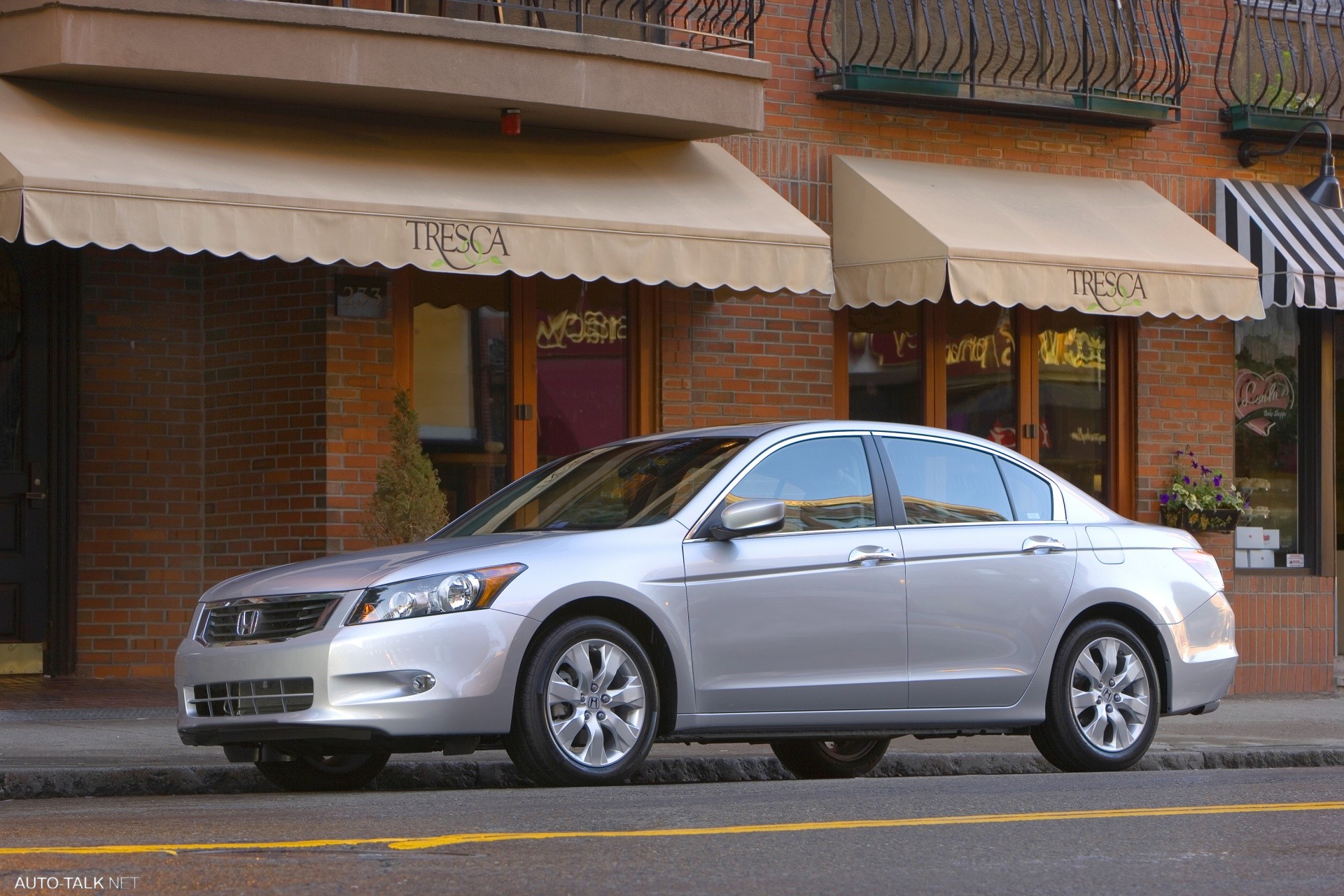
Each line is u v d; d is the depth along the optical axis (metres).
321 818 9.79
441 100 18.77
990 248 20.36
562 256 17.92
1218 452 24.08
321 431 19.09
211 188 16.41
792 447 12.84
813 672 12.33
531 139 19.86
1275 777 12.84
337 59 17.91
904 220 20.77
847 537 12.66
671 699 11.88
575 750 11.59
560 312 20.80
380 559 11.64
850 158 22.09
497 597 11.28
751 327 21.64
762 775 14.34
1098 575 13.73
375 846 8.55
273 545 19.39
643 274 18.31
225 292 19.89
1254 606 23.94
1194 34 24.39
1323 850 8.80
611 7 21.17
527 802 10.57
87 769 12.23
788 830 9.21
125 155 16.77
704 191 19.83
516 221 17.70
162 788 12.38
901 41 22.38
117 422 19.67
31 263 19.30
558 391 20.77
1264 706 21.20
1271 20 24.77
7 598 19.19
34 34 17.20
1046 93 22.97
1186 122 24.28
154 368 19.88
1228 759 15.16
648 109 19.45
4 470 19.22
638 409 21.03
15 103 17.20
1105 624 13.70
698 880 7.68
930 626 12.82
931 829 9.37
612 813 9.94
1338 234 23.89
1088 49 23.14
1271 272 23.03
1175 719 19.00
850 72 21.91
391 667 10.97
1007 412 23.11
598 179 19.36
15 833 9.16
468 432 20.25
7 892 7.29
